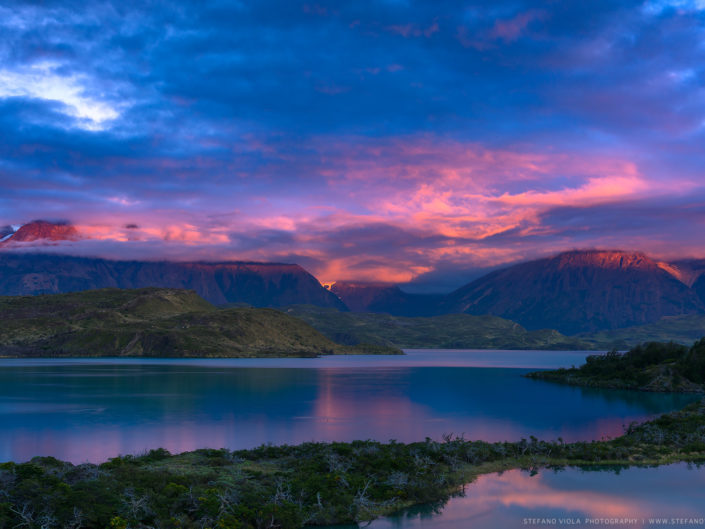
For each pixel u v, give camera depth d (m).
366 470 58.72
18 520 39.84
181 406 135.50
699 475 61.75
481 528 45.81
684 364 199.88
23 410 126.38
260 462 63.91
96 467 53.75
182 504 44.88
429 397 161.62
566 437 91.00
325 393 172.62
